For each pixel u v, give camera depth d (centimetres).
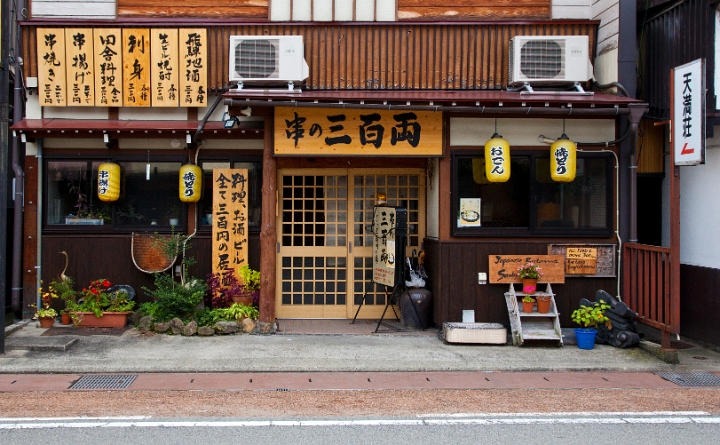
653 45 1016
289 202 1055
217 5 1001
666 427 576
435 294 966
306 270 1055
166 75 973
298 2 995
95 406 625
